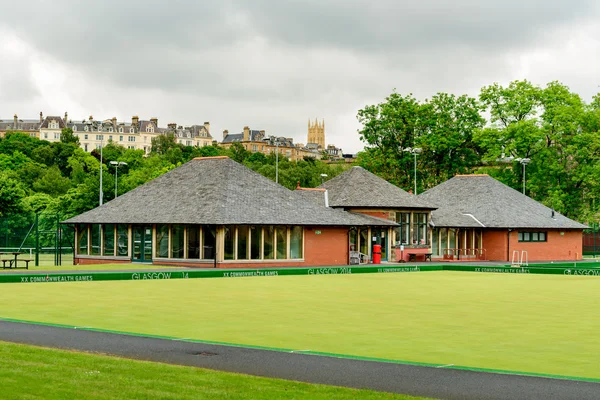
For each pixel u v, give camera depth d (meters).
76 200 83.25
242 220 54.50
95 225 60.41
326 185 69.12
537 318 27.78
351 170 69.69
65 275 42.94
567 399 13.77
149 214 57.50
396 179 100.19
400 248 66.31
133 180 100.81
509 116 91.06
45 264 58.09
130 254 58.38
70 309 28.73
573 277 51.84
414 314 28.66
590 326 25.56
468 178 80.44
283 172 132.12
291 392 13.66
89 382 13.66
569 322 26.64
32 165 124.75
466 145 99.88
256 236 56.06
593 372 17.53
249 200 57.47
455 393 14.14
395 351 20.14
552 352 20.22
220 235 53.97
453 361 18.77
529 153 89.19
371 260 64.44
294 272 52.50
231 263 54.41
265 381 14.66
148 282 43.34
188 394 13.05
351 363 16.89
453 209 75.12
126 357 17.12
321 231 60.00
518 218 75.00
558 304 32.94
